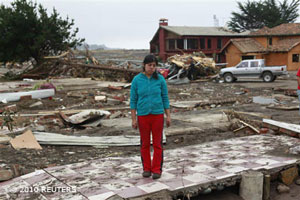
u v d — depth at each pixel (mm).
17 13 33969
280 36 41062
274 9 61188
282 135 7465
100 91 20719
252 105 13742
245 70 25828
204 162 5336
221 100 14930
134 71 27484
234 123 8898
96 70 31156
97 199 3822
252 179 4488
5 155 6496
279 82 24812
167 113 4621
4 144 7449
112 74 29766
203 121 9883
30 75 34438
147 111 4461
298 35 39906
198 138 7906
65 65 34531
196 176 4570
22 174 5109
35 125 9883
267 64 41156
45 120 11086
